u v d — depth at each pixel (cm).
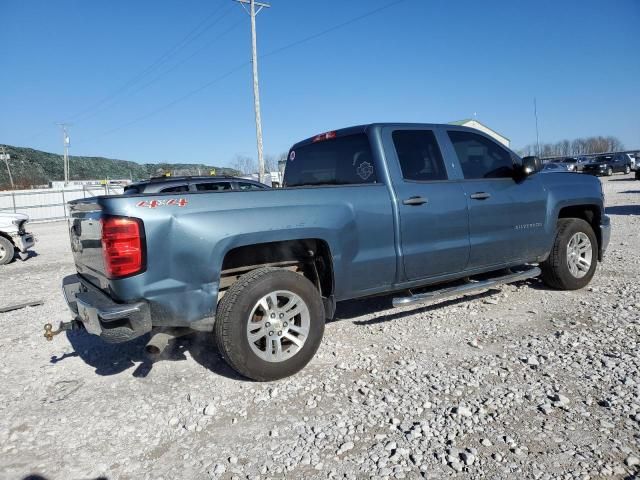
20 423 324
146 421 319
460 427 288
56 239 1705
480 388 336
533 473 243
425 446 271
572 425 283
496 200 489
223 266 381
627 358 367
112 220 315
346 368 382
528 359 374
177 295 332
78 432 309
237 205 352
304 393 345
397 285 436
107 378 393
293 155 556
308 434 291
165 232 325
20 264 1101
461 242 464
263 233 356
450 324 476
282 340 384
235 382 370
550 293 566
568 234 554
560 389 327
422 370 372
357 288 410
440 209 448
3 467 273
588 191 580
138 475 261
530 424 287
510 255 509
